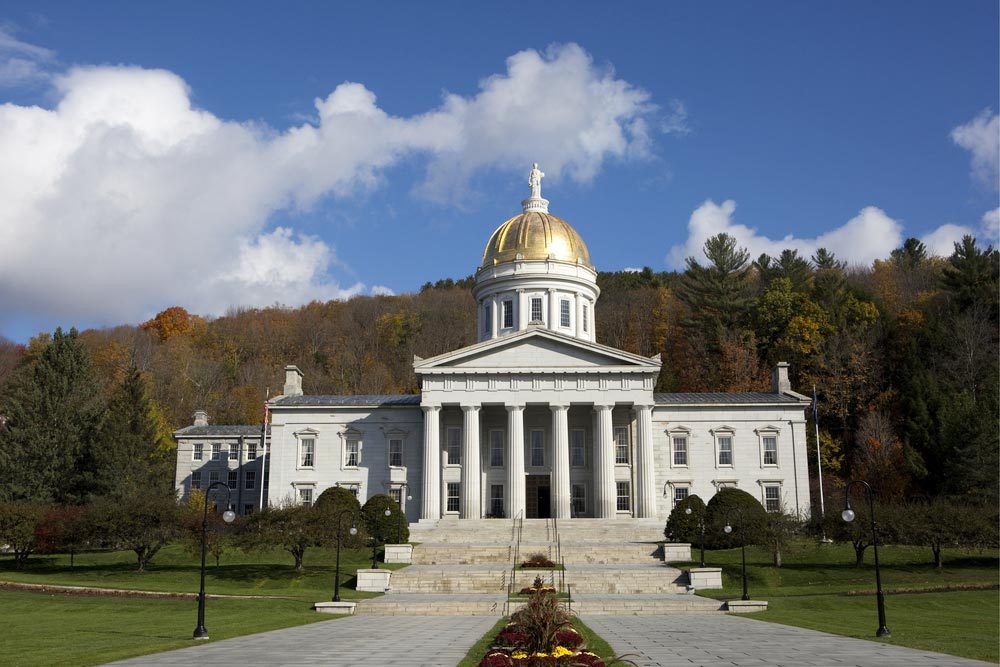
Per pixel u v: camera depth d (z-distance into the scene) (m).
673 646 30.25
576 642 26.09
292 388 94.50
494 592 54.69
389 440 87.56
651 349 142.62
